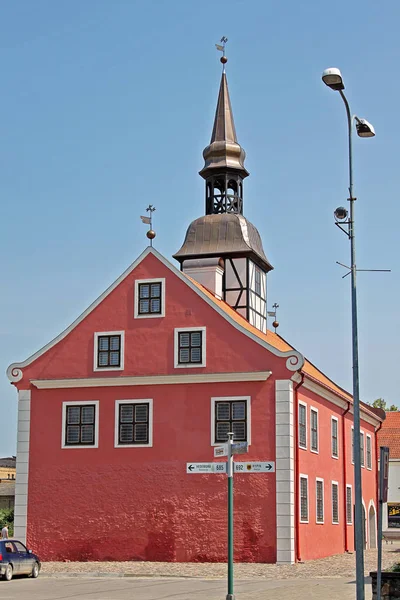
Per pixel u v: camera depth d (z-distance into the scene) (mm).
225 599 22750
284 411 36469
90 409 38906
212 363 37656
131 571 33000
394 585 20578
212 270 46938
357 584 19812
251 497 36094
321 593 24984
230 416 37062
